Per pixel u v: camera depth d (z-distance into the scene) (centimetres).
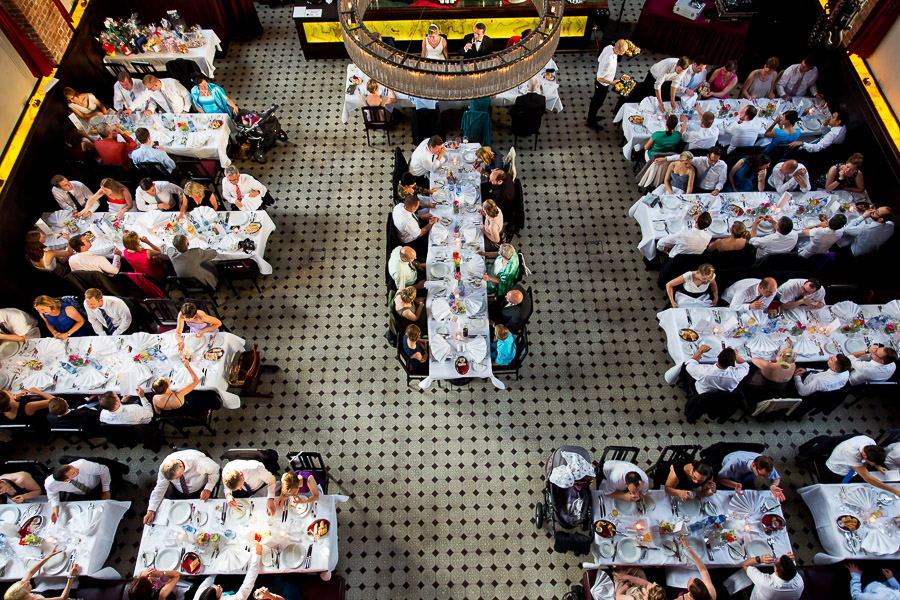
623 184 1045
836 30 989
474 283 777
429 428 795
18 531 627
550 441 785
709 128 955
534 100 993
